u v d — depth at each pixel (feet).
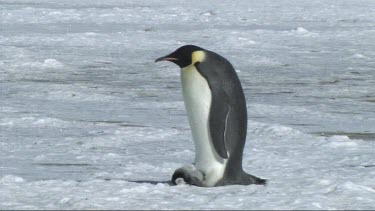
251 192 73.97
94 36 343.05
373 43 333.83
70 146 112.78
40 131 128.47
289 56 285.02
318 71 245.04
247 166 93.45
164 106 166.61
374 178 84.94
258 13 494.18
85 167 95.25
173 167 93.45
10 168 94.22
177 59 77.82
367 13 495.82
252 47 311.68
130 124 139.13
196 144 79.56
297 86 209.97
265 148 110.22
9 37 331.98
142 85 208.33
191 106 78.23
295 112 159.84
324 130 135.64
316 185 78.48
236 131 78.69
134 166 93.81
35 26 392.47
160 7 536.42
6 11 461.37
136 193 72.54
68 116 149.18
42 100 175.32
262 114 155.94
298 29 374.22
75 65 254.27
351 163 97.50
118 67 250.98
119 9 498.69
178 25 416.87
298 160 99.35
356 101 182.50
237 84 78.69
